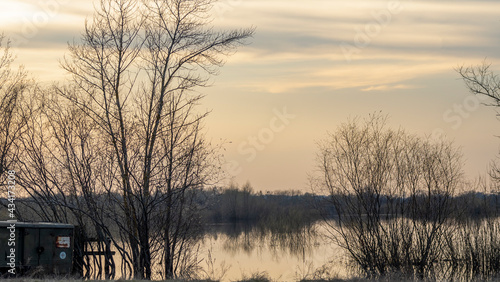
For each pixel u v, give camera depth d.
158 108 23.83
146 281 19.09
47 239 19.14
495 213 29.34
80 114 24.23
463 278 27.44
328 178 30.55
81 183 23.59
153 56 24.23
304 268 26.48
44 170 24.05
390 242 29.44
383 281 23.77
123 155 23.55
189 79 24.34
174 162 23.67
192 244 24.61
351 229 29.86
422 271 28.73
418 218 29.45
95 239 23.81
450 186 29.45
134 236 23.73
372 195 29.77
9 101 24.69
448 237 29.22
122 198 24.05
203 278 22.88
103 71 23.95
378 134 30.67
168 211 23.84
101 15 24.16
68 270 19.41
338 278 23.28
